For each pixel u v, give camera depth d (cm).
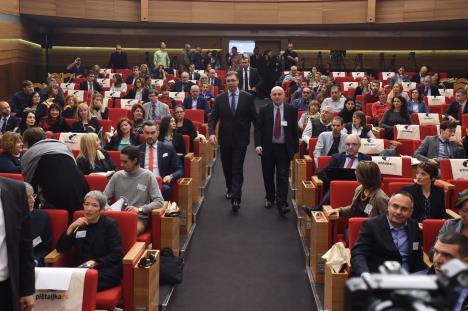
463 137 863
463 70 2008
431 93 1407
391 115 973
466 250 311
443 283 123
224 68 2073
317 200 658
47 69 1994
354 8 1833
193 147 867
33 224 468
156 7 1889
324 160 707
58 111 897
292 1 1891
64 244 455
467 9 1644
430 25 1862
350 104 970
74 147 805
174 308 503
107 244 456
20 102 1096
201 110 1096
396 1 1778
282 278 576
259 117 766
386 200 502
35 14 1725
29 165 523
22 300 297
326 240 538
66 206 520
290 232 708
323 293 517
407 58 2039
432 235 475
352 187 570
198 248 652
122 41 2092
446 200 628
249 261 618
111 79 1510
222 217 761
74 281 359
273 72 1811
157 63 1794
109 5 1848
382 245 417
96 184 592
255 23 1914
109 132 905
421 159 768
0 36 1559
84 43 2083
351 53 2056
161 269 529
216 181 948
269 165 775
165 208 572
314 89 1429
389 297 124
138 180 571
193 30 2081
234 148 780
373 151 785
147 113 1021
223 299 525
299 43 2066
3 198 287
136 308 437
